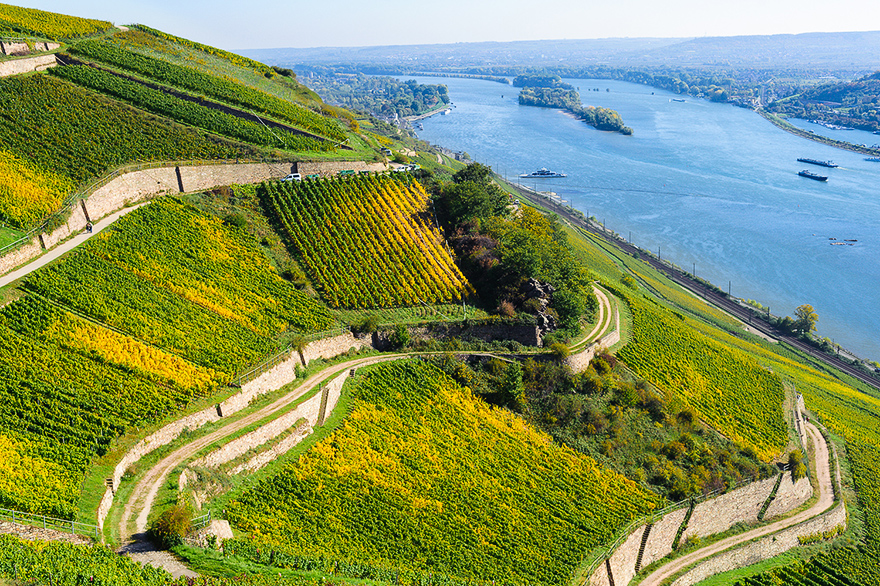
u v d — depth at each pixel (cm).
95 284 8700
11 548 4950
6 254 8431
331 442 8475
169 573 5353
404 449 8781
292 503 7375
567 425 10288
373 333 10456
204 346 8538
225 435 7556
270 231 11456
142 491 6488
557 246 13575
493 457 9200
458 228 12912
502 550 7888
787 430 12200
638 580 8731
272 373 8700
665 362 12556
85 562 5100
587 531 8550
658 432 10744
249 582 5634
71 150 10881
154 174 11044
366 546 7212
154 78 14200
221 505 6925
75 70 13038
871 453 12988
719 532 10038
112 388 7319
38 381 7006
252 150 12800
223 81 15450
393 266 11525
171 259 9850
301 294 10325
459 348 10825
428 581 6981
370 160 14388
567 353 10888
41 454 6262
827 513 10944
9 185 9694
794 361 16762
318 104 18700
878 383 16750
